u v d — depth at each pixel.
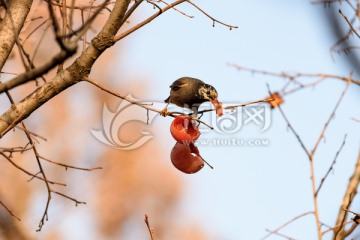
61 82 7.74
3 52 7.95
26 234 18.22
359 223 8.21
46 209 9.27
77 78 7.78
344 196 8.80
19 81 6.36
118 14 7.68
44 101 7.76
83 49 7.96
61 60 6.20
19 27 8.13
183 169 9.11
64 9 8.01
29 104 7.72
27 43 11.71
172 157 9.15
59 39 6.07
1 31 8.05
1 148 8.45
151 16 7.93
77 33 6.33
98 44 7.70
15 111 7.73
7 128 7.56
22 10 8.21
